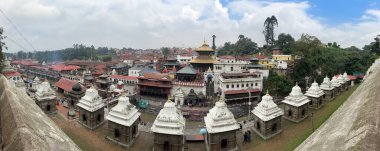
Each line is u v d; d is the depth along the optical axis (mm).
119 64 157000
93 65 157500
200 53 107562
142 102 73562
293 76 90500
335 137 10672
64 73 127688
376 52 107875
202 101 73562
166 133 35406
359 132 9312
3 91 13688
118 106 40406
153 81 84125
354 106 14477
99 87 90875
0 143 8969
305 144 13922
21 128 8562
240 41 171625
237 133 44656
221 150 36281
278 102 70562
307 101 47875
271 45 165000
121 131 38469
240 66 106688
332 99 56906
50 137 9477
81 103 45656
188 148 39625
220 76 81000
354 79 78188
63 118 48031
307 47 100375
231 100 74562
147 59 181500
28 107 12422
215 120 36344
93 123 43844
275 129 41812
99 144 38656
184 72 84562
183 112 64562
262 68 96438
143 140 41938
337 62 96875
